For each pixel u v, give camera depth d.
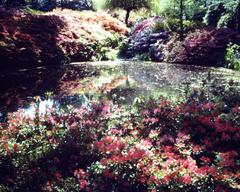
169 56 22.38
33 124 9.07
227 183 6.41
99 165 6.79
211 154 7.93
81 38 23.97
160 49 23.38
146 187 6.48
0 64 16.75
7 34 17.92
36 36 20.38
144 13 40.06
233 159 7.32
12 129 8.67
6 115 10.67
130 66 20.17
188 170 6.59
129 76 16.72
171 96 12.30
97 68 19.23
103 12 36.97
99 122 9.30
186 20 26.17
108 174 6.46
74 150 7.90
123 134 8.77
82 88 14.20
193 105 9.55
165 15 28.34
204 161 7.23
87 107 11.14
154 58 23.38
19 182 6.88
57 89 13.96
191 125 8.91
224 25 23.62
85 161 7.50
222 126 8.39
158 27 25.72
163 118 9.43
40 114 10.30
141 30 27.17
